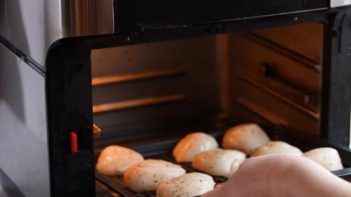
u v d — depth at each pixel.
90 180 0.75
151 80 1.01
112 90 0.99
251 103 1.02
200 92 1.05
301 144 0.90
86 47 0.72
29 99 0.77
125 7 0.72
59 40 0.71
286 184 0.53
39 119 0.75
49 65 0.72
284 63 0.95
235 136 0.90
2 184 0.88
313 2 0.81
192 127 1.04
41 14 0.71
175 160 0.89
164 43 1.01
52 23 0.70
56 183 0.74
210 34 0.78
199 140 0.89
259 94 1.00
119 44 0.74
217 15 0.77
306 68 0.91
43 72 0.73
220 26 0.78
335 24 0.84
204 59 1.04
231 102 1.06
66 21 0.70
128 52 0.98
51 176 0.74
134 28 0.73
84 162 0.75
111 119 0.99
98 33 0.71
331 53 0.86
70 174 0.74
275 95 0.97
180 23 0.75
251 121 1.03
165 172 0.82
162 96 1.02
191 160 0.88
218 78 1.05
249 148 0.89
